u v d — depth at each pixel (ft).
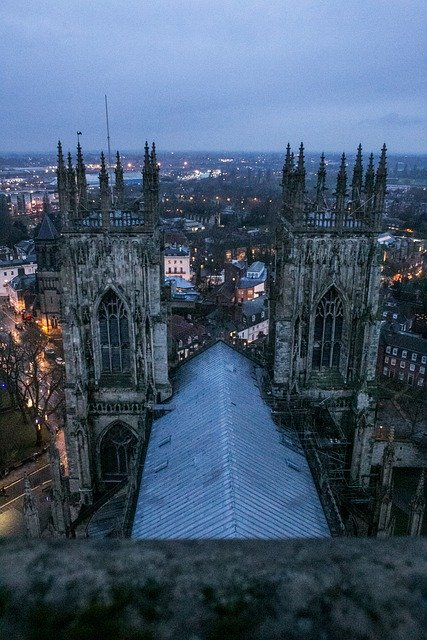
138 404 261.85
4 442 444.14
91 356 256.32
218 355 278.67
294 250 239.71
